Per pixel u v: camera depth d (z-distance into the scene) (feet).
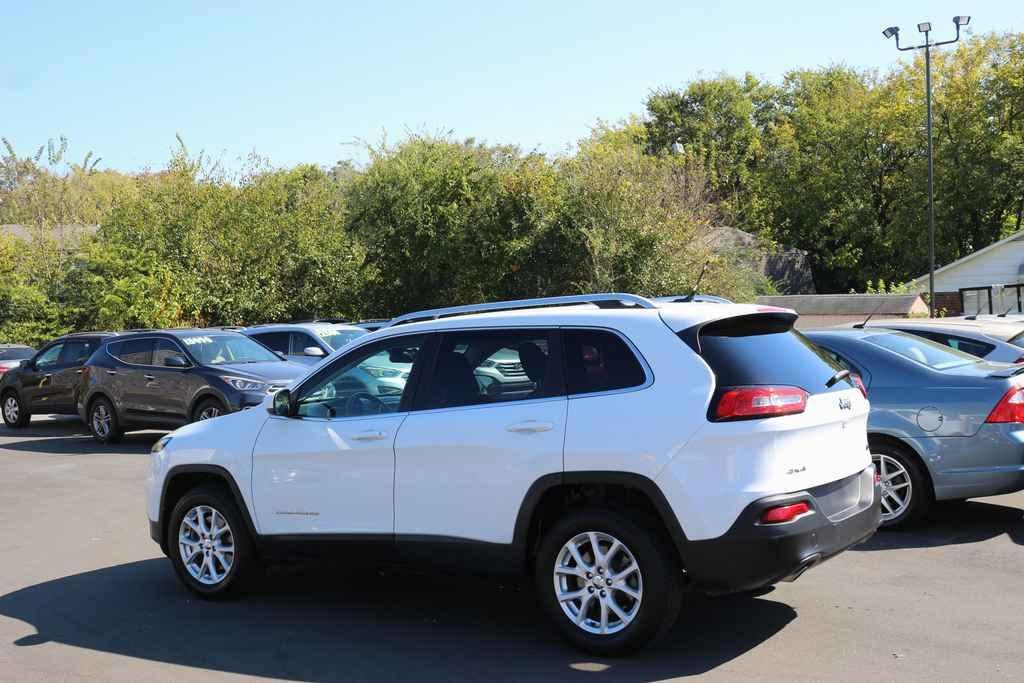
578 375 17.10
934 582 20.77
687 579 16.56
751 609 19.19
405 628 18.85
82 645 18.40
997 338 34.81
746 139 212.64
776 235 193.26
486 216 92.63
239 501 20.66
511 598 20.76
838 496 16.80
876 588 20.43
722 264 97.19
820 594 20.10
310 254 97.35
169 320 89.71
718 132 214.90
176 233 95.91
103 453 47.32
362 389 19.53
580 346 17.26
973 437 24.14
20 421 61.36
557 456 16.70
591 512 16.52
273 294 97.40
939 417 24.49
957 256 158.40
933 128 157.69
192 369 46.52
